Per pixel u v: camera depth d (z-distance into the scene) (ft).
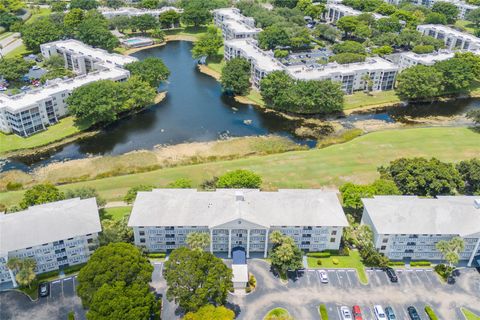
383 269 463.42
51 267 449.06
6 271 428.97
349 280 449.06
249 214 455.63
